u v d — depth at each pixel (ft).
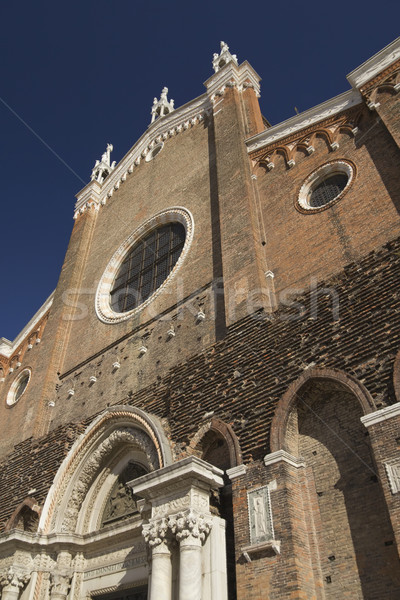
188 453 52.65
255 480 44.93
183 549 43.34
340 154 66.13
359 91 66.33
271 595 38.75
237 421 50.21
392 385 40.70
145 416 60.23
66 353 89.86
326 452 45.06
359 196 59.11
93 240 107.34
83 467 67.26
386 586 36.65
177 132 102.89
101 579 59.36
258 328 55.01
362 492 41.24
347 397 46.09
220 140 83.66
